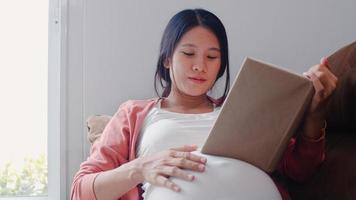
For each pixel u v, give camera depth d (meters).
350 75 0.76
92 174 0.88
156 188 0.74
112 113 1.42
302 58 1.49
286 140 0.72
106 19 1.43
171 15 1.45
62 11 1.42
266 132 0.70
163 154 0.77
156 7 1.44
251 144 0.72
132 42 1.43
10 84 1.49
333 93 0.77
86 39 1.42
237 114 0.69
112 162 0.95
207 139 0.73
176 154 0.75
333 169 0.79
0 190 1.48
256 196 0.68
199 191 0.67
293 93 0.67
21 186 1.49
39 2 1.51
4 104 1.49
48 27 1.49
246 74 0.66
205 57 0.95
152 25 1.44
